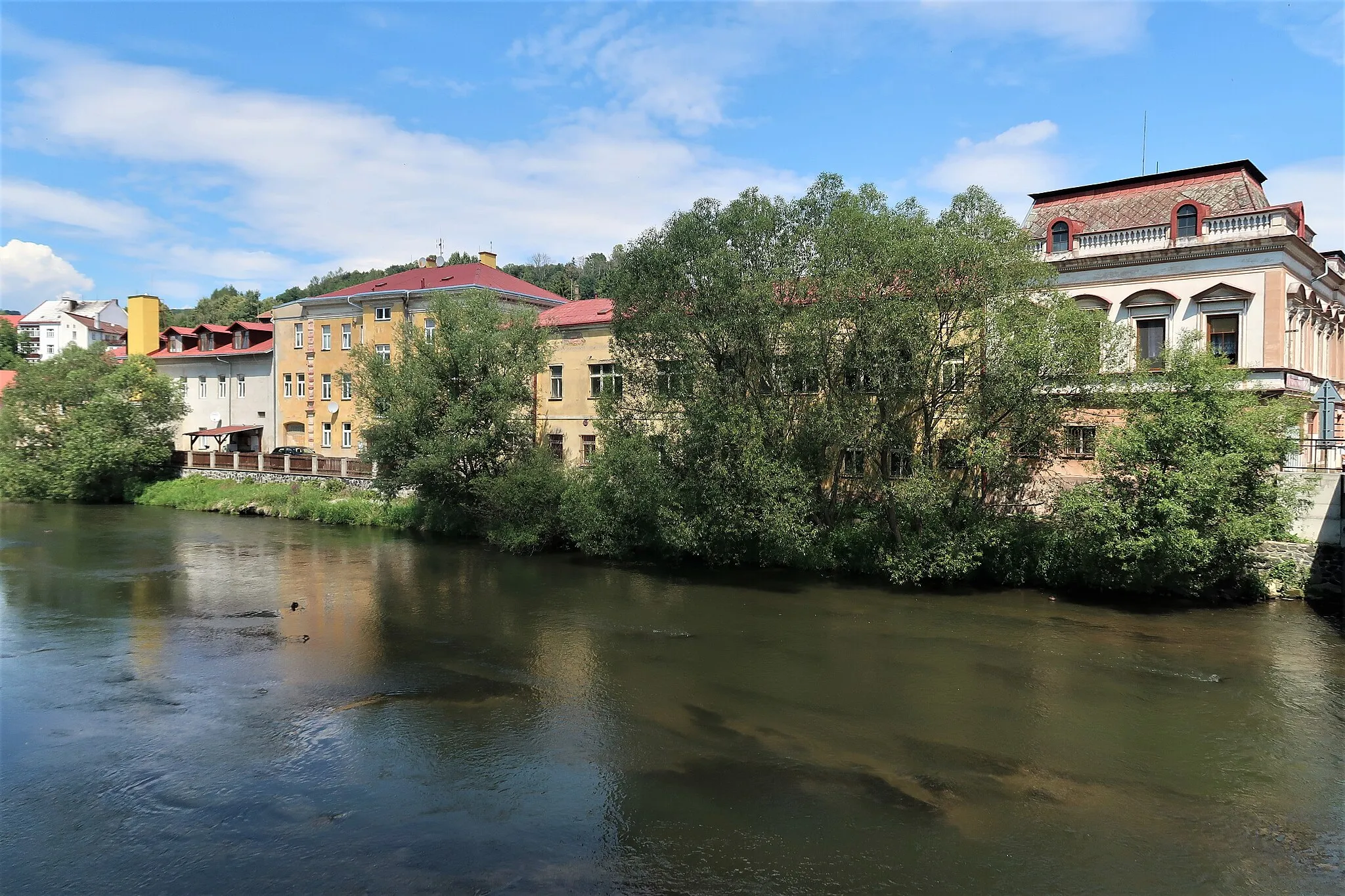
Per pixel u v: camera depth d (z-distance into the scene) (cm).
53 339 11794
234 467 4762
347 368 5091
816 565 2638
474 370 3281
